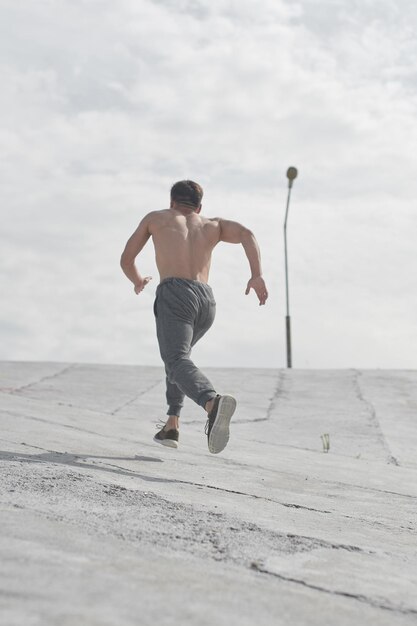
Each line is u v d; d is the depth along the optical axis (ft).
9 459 13.42
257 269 16.33
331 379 41.11
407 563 9.02
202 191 17.31
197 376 15.24
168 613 5.30
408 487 17.47
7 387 34.58
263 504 12.50
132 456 16.52
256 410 31.94
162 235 16.53
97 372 40.91
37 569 5.91
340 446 25.22
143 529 8.68
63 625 4.74
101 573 6.07
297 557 8.36
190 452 18.88
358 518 12.46
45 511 9.00
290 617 5.80
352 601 6.75
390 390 37.88
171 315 15.94
